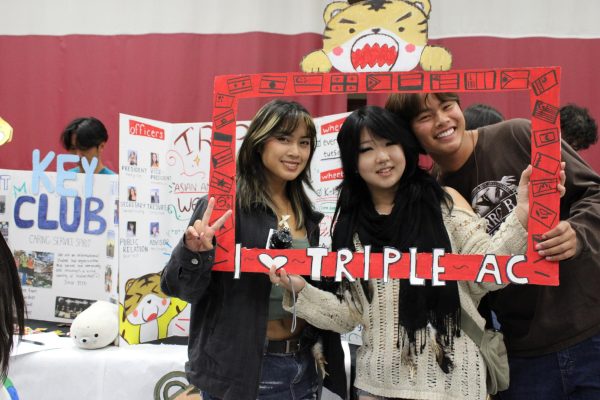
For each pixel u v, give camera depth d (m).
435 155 1.32
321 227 1.77
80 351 1.56
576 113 1.80
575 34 2.65
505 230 1.09
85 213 1.83
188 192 1.78
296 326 1.26
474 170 1.31
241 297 1.17
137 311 1.65
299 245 1.26
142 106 3.00
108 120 3.04
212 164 1.14
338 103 2.75
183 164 1.78
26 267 1.91
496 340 1.16
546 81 1.05
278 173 1.21
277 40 2.87
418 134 1.24
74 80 3.06
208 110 2.94
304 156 1.22
